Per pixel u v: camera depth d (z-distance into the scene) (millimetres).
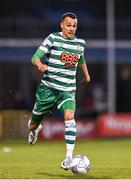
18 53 68250
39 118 27094
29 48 68938
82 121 59344
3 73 72188
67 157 25406
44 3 73625
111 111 68500
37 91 26406
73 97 25875
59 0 73875
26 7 73188
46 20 72562
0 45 68688
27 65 72188
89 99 69375
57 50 25703
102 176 26203
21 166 31547
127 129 59719
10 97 64375
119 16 74688
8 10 72812
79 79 71312
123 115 59875
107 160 36281
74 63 25828
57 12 73188
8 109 64125
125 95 72375
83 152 43312
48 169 29562
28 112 54812
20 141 53375
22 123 53938
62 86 25797
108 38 69562
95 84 73438
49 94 26094
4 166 31609
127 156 39625
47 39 25750
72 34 25719
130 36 72500
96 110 70062
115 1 75062
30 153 42062
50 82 25906
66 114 25422
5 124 54031
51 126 58344
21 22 72500
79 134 59250
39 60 25469
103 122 59656
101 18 73875
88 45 69875
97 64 73938
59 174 27047
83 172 25797
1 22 72375
